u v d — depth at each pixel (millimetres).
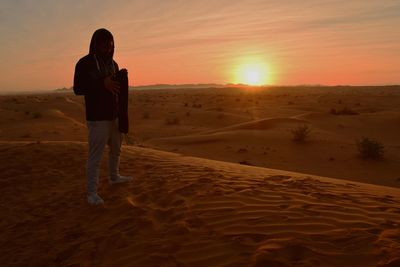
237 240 3432
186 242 3559
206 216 4137
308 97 82750
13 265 3756
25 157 8180
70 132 27406
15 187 6340
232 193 4902
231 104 62938
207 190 5121
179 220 4133
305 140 23188
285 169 16094
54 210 5102
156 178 6102
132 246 3695
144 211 4586
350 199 4645
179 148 21344
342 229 3502
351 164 17297
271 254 3043
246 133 24969
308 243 3221
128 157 8203
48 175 6883
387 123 32094
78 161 7805
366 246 3070
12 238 4379
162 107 52906
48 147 9117
